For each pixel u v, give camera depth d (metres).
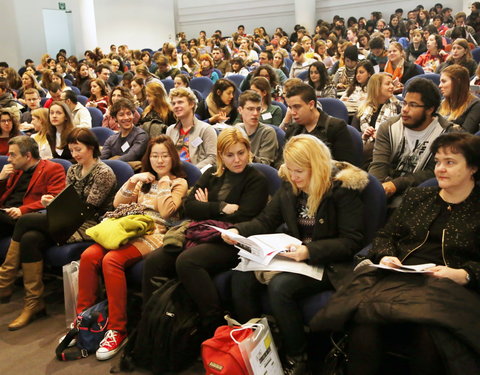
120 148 3.58
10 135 3.81
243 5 13.79
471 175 1.73
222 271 2.13
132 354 2.10
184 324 2.01
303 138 1.96
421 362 1.49
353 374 1.60
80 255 2.54
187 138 3.31
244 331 1.77
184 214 2.51
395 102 3.36
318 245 1.88
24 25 12.16
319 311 1.67
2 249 2.73
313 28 12.50
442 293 1.51
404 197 1.93
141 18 13.81
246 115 3.06
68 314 2.44
